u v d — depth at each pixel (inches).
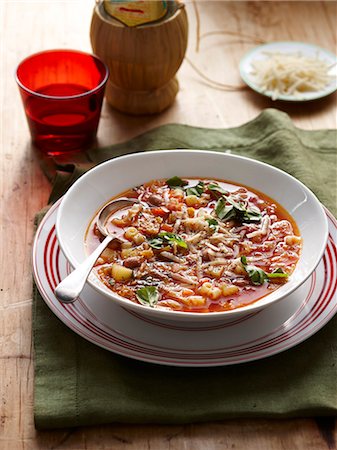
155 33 38.8
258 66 43.9
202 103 42.5
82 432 26.3
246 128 39.8
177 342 27.4
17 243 33.3
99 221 30.8
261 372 27.7
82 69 39.8
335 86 43.2
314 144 39.1
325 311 28.7
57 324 29.0
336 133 39.9
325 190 35.8
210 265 29.1
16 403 27.1
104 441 26.1
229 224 31.0
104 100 42.4
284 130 38.4
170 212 31.7
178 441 26.1
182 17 39.6
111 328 27.8
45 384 27.1
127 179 32.8
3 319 30.0
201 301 27.7
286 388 27.2
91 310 28.4
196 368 27.7
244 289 28.4
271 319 28.3
